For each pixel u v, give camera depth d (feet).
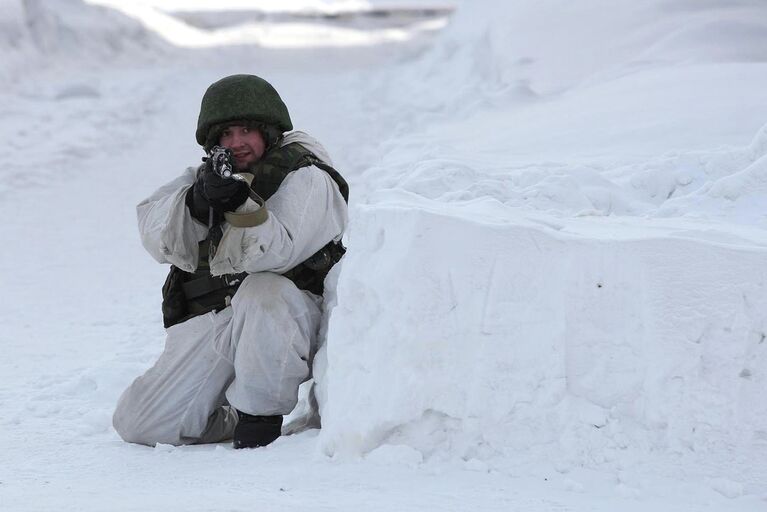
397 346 40.09
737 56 146.10
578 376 39.45
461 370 39.70
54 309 89.76
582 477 38.14
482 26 217.97
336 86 227.61
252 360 46.26
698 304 38.96
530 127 118.83
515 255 40.14
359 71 249.34
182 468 42.88
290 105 203.82
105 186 150.82
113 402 59.11
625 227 44.65
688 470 37.88
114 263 109.09
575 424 38.99
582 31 171.12
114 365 63.67
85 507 34.65
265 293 46.24
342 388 41.29
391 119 179.52
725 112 106.32
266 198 46.01
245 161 46.55
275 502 35.27
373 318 41.24
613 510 35.04
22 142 175.94
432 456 39.81
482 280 40.06
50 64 254.06
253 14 360.69
